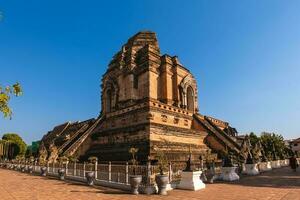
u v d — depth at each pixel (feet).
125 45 149.89
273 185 62.23
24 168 134.72
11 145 256.52
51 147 113.09
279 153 180.24
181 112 119.24
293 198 44.16
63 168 91.71
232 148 108.99
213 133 119.44
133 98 127.75
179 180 61.41
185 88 139.64
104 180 67.62
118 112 115.03
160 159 64.80
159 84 133.80
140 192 54.65
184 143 102.68
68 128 178.29
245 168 92.12
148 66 128.16
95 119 129.70
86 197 50.08
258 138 193.26
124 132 101.45
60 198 49.44
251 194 49.26
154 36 148.87
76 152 110.63
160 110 104.12
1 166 191.62
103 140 111.34
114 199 47.55
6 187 66.90
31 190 60.80
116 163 90.17
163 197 48.96
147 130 91.56
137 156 86.17
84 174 78.18
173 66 139.54
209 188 58.95
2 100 23.08
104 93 146.51
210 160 84.48
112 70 144.25
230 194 50.03
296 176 83.61
